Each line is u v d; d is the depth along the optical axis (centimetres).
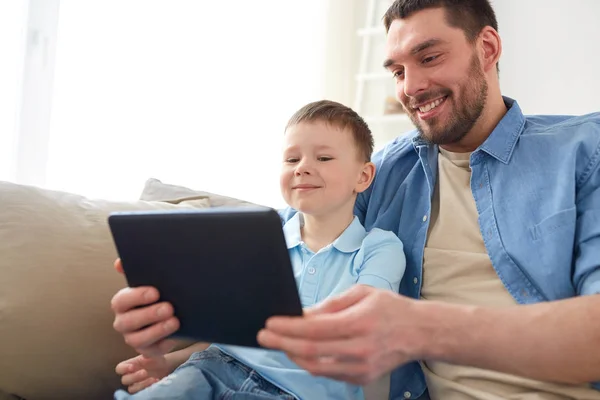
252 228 64
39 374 92
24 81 158
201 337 75
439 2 110
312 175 108
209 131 196
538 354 74
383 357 69
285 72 218
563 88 205
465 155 118
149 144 182
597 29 199
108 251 103
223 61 200
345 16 240
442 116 112
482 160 109
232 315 71
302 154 110
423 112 115
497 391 92
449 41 109
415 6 112
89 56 170
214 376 92
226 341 73
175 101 188
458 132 113
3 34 155
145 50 181
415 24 111
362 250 106
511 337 74
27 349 91
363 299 71
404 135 135
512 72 215
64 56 166
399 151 128
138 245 73
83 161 169
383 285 99
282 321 66
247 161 207
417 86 112
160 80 184
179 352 106
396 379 106
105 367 98
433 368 103
